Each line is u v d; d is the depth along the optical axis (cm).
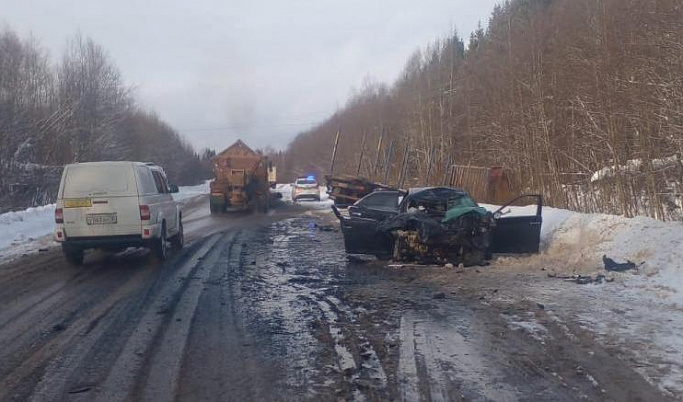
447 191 1485
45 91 4047
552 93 2489
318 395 589
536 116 2552
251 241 1912
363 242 1430
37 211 2681
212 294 1078
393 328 830
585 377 630
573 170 2317
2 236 2053
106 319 908
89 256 1620
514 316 888
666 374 634
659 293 1002
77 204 1395
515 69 2873
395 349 733
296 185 4491
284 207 3834
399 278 1223
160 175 1638
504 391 593
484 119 3575
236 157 3356
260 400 581
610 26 2019
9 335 830
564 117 2411
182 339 791
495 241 1428
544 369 656
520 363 677
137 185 1412
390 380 626
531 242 1436
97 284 1202
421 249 1379
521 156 2769
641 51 1864
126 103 5359
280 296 1055
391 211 1555
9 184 3300
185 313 935
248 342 773
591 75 2133
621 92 1880
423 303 988
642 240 1291
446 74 5238
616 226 1420
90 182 1406
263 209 3419
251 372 660
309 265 1402
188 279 1233
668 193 1723
